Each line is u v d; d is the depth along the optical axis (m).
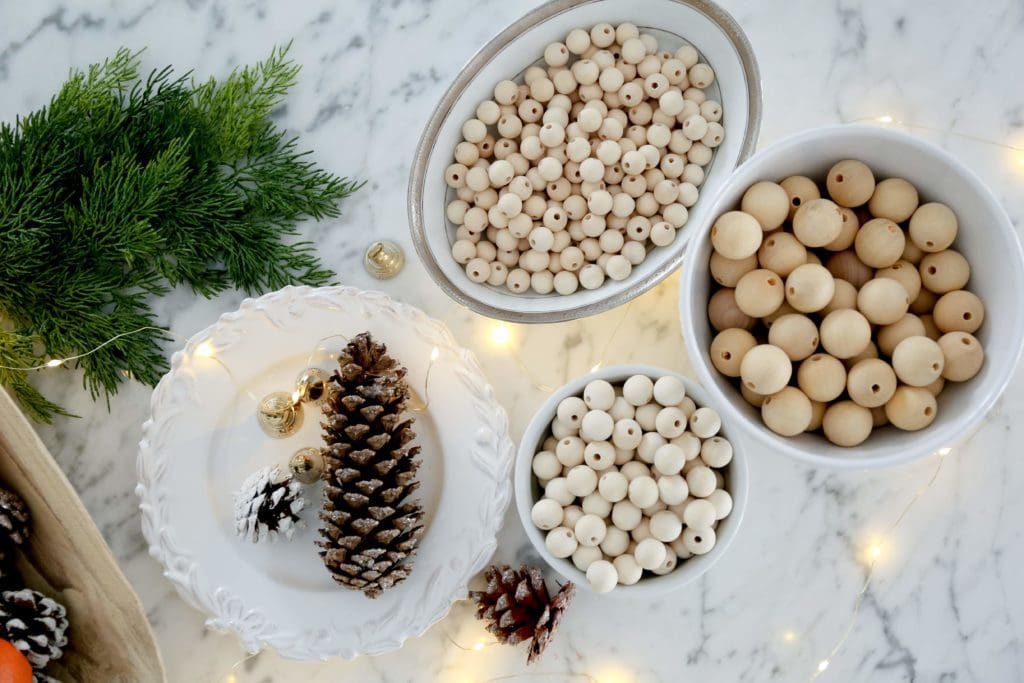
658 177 0.75
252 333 0.75
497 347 0.79
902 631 0.78
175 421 0.75
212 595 0.75
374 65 0.80
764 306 0.64
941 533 0.78
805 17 0.80
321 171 0.79
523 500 0.73
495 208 0.75
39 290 0.75
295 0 0.80
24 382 0.76
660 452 0.70
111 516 0.78
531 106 0.76
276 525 0.73
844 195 0.65
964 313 0.64
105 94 0.76
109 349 0.76
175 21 0.80
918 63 0.79
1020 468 0.78
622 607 0.78
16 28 0.79
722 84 0.76
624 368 0.73
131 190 0.74
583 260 0.76
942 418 0.64
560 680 0.78
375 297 0.75
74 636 0.71
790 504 0.79
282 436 0.75
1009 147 0.79
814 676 0.78
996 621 0.78
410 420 0.72
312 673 0.78
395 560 0.72
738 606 0.78
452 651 0.78
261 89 0.77
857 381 0.63
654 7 0.74
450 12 0.80
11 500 0.68
